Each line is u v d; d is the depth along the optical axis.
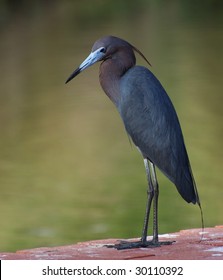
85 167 16.48
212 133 18.84
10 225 12.26
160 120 7.02
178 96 23.86
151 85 7.14
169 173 6.99
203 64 29.84
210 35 37.88
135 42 36.62
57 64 31.00
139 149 7.19
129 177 15.46
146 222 6.93
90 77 28.86
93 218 12.48
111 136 19.56
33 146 18.70
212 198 13.52
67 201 13.67
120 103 7.29
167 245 6.83
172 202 13.45
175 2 54.41
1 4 51.53
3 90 26.61
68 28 42.12
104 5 53.06
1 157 17.70
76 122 21.20
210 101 22.83
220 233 7.46
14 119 21.89
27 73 29.62
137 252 6.55
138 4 53.81
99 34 39.06
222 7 50.53
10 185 15.09
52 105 23.61
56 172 16.11
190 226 11.82
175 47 34.66
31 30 41.66
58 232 11.73
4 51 35.28
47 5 53.22
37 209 13.19
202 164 16.03
